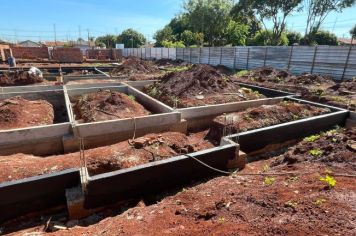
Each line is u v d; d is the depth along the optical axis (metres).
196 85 10.64
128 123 7.14
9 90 11.19
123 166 5.11
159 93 11.19
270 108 7.86
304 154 5.10
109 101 8.78
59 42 68.81
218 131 7.13
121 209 4.68
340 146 4.83
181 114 8.07
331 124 7.89
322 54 16.19
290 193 3.45
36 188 4.41
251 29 34.50
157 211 3.71
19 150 6.44
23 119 7.59
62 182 4.57
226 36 32.81
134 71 18.98
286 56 18.50
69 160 5.29
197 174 5.35
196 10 30.09
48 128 6.60
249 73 17.84
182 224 3.22
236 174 4.90
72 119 7.16
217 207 3.47
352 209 2.90
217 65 23.80
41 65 25.88
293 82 14.41
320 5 24.41
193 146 6.33
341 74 15.27
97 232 3.43
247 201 3.47
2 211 4.28
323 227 2.65
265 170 5.03
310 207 3.02
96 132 6.86
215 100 9.91
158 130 7.60
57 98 10.59
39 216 4.56
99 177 4.38
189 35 39.34
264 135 6.56
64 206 4.72
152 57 35.97
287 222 2.83
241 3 26.75
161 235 3.01
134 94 10.98
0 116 7.40
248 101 9.18
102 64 28.47
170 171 5.01
